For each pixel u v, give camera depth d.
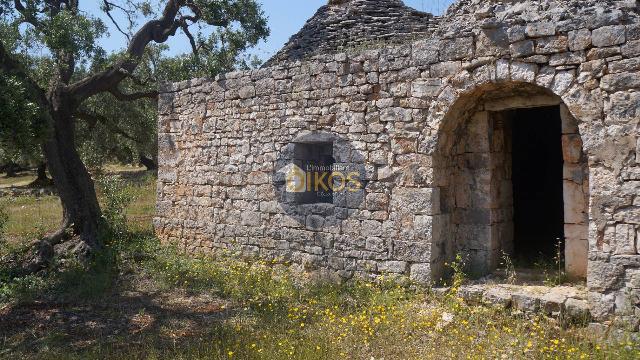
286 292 8.01
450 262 7.85
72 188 11.55
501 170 7.98
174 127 10.88
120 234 11.55
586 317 6.09
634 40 5.86
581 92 6.18
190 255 10.41
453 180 7.88
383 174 7.84
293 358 5.60
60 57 11.59
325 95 8.46
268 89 9.24
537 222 11.09
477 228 7.72
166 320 7.13
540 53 6.47
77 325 7.07
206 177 10.28
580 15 6.21
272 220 9.26
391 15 10.61
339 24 10.62
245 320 7.01
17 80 8.81
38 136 8.58
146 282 9.07
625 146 5.92
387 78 7.77
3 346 6.32
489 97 7.49
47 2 12.45
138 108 21.28
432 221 7.40
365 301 7.33
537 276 7.37
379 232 7.89
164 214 11.06
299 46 10.80
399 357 5.67
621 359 5.26
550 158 11.02
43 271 9.76
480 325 6.38
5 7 11.33
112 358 5.82
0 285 8.73
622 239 5.92
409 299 7.31
